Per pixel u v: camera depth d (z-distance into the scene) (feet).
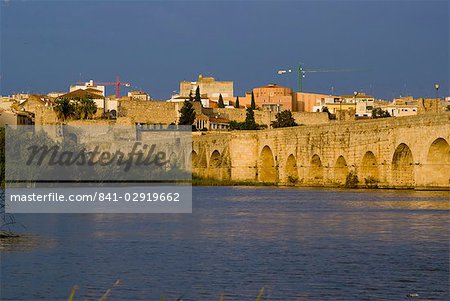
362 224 305.32
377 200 424.46
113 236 279.08
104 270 207.92
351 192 504.84
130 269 208.85
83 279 196.75
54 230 300.61
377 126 520.42
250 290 182.91
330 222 315.99
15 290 185.37
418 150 472.85
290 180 650.02
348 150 558.56
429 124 459.73
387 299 173.58
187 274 201.46
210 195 524.93
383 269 204.85
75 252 239.30
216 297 176.86
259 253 233.35
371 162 538.06
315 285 187.01
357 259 220.23
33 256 231.50
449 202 398.42
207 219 340.59
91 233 289.12
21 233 290.97
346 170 577.43
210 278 196.24
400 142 492.95
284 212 368.27
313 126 609.83
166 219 344.28
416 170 475.31
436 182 466.29
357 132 545.85
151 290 184.24
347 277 195.52
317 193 513.04
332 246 245.65
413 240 256.32
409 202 402.52
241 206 414.41
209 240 264.52
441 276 195.72
